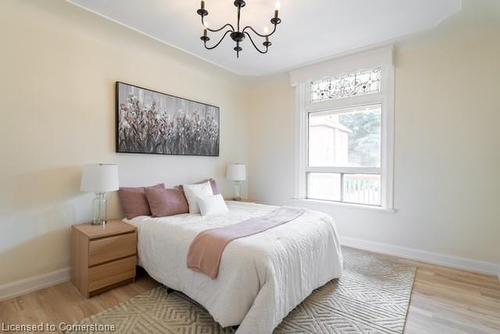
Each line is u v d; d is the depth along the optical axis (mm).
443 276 2473
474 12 2227
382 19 2301
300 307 1938
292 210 2809
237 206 3264
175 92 3334
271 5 2064
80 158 2465
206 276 1792
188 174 3537
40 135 2213
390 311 1889
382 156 3131
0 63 1997
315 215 2557
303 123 3787
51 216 2287
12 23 2047
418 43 2811
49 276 2260
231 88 4188
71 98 2398
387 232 3090
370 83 3199
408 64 2902
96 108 2572
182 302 1991
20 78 2100
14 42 2061
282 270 1694
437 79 2746
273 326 1520
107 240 2127
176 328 1679
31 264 2172
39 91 2201
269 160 4219
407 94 2912
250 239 1821
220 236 1882
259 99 4352
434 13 2205
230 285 1612
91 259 2029
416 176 2889
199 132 3623
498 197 2477
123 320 1757
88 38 2500
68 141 2383
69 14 2227
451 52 2666
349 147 3428
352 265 2729
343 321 1771
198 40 2699
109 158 2680
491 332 1664
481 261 2555
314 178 3779
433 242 2805
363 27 2445
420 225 2877
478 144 2557
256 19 2283
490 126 2500
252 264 1604
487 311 1894
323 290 2201
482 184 2549
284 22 2338
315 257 2096
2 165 2023
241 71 3676
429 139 2801
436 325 1734
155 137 3051
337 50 2984
